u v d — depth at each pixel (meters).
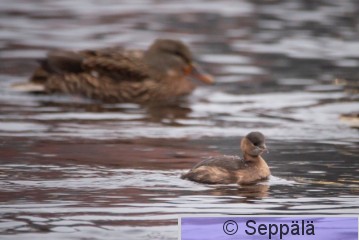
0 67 25.08
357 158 17.05
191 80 23.75
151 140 18.39
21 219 13.35
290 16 31.31
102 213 13.67
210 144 18.12
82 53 23.45
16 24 29.89
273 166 16.47
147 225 13.23
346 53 26.69
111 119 20.44
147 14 31.66
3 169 15.95
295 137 18.73
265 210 13.95
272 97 22.47
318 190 14.95
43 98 22.61
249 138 15.70
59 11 31.97
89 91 22.86
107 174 15.73
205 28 29.81
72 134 18.81
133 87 22.88
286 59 26.09
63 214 13.59
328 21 30.53
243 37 28.61
